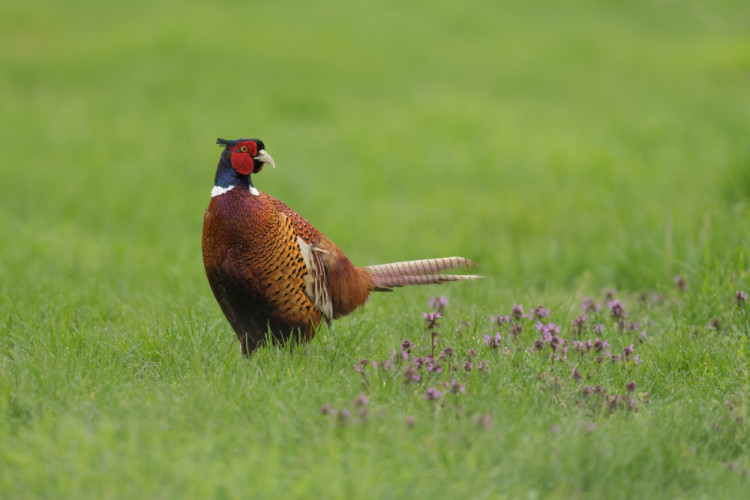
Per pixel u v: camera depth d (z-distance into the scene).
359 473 6.62
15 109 32.91
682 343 10.41
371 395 8.35
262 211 9.52
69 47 44.88
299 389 8.52
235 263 9.51
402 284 11.14
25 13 51.81
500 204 21.58
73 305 12.06
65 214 20.77
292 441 7.34
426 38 48.91
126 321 11.58
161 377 9.27
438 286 14.30
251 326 9.98
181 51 42.59
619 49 48.16
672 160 25.75
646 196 20.70
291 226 9.81
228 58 41.78
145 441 7.12
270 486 6.43
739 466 7.35
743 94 37.59
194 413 7.81
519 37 50.31
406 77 40.78
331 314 10.50
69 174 24.44
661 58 46.09
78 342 9.90
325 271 10.34
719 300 11.99
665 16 56.94
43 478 6.49
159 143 28.92
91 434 7.13
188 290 13.40
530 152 27.95
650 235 15.91
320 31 48.66
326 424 7.72
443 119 32.97
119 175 24.75
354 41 46.91
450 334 10.59
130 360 9.73
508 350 9.66
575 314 12.00
